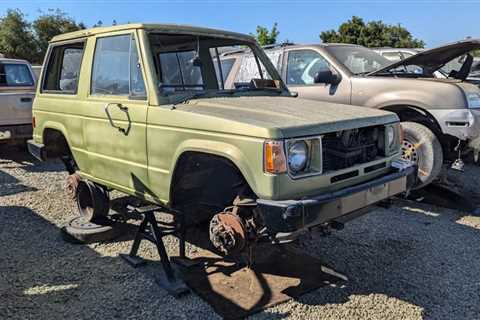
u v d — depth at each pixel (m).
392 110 6.05
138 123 3.88
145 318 3.30
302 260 4.19
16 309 3.41
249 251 3.84
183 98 3.91
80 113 4.59
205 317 3.31
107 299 3.57
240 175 3.42
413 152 5.78
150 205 4.12
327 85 6.51
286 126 3.08
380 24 37.00
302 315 3.35
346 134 3.47
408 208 5.88
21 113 8.54
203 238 4.76
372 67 6.83
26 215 5.59
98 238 4.68
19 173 7.92
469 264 4.23
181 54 4.23
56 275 3.97
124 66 4.09
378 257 4.38
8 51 36.25
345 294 3.65
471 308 3.48
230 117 3.29
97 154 4.46
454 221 5.40
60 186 6.98
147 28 3.98
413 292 3.71
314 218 3.04
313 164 3.18
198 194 3.88
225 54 4.95
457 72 6.97
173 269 3.94
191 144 3.43
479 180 7.30
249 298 3.54
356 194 3.33
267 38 29.53
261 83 4.71
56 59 5.19
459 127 5.55
